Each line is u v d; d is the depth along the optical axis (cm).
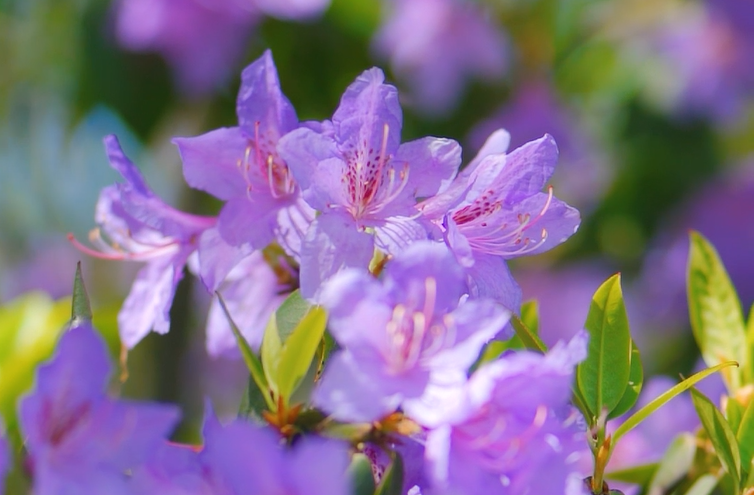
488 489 61
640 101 124
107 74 110
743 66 122
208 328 71
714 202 121
